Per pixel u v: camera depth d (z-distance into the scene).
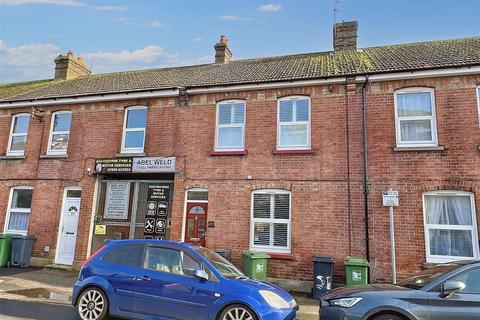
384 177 10.05
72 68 18.52
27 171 13.69
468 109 9.81
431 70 10.09
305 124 11.19
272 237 10.75
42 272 11.61
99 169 12.80
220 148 11.86
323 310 5.69
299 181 10.73
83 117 13.58
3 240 12.39
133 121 13.18
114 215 12.62
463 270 5.29
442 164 9.68
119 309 6.29
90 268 6.74
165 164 12.12
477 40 12.97
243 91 11.90
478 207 9.21
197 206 11.65
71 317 6.90
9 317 6.74
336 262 9.92
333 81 10.93
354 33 14.77
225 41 17.08
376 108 10.55
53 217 12.95
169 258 6.43
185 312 5.92
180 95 12.42
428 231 9.57
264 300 5.72
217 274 6.07
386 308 5.16
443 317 4.98
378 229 9.80
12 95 16.14
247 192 11.13
